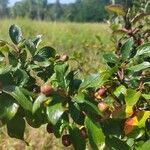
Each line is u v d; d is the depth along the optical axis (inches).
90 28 81.9
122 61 10.4
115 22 15.0
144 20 18.2
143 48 10.3
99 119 9.0
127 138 9.4
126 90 9.6
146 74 10.9
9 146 21.4
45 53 10.6
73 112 8.8
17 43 10.4
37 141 21.7
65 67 9.2
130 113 9.2
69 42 57.8
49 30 72.6
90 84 9.1
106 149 9.0
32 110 8.6
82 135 9.3
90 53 28.0
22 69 10.0
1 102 8.7
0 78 9.2
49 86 8.8
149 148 9.1
